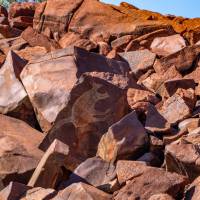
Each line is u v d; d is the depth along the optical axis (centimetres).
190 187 875
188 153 959
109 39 2575
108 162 1083
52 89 1396
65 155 1023
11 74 1539
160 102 1487
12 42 2353
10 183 955
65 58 1509
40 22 2823
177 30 2559
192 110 1424
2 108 1441
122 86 1409
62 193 910
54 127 1245
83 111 1279
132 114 1208
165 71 1911
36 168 1059
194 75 1841
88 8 2756
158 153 1156
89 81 1305
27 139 1230
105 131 1286
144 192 881
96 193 898
